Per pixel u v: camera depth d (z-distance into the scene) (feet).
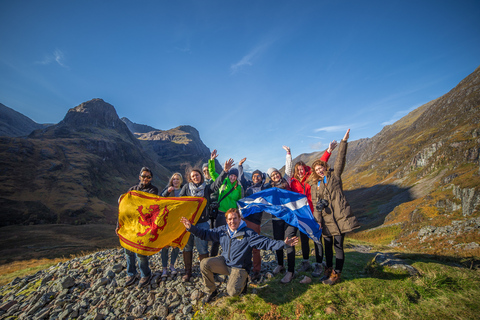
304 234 15.74
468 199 140.36
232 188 16.79
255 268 15.72
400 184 374.22
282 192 16.51
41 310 14.98
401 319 10.02
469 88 549.54
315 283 13.92
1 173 416.87
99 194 511.40
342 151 14.10
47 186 439.63
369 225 215.92
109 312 13.84
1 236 222.28
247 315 11.45
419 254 17.57
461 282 12.35
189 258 15.93
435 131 499.10
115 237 229.25
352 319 10.39
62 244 191.62
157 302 13.91
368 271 15.55
